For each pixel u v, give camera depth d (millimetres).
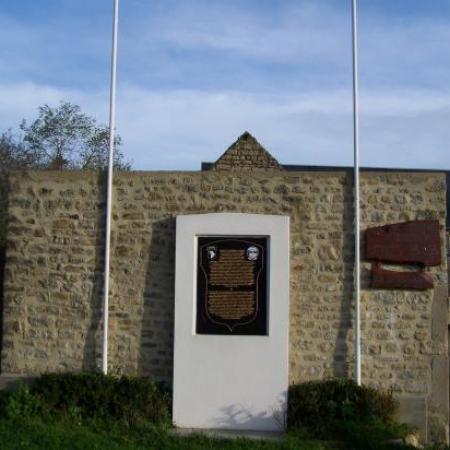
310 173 12047
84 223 12273
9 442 9945
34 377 12078
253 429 11508
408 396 11664
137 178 12258
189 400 11641
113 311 12117
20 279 12305
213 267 11828
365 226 11922
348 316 11828
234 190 12117
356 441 10562
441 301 11742
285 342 11594
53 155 27266
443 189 11836
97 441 10180
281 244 11727
